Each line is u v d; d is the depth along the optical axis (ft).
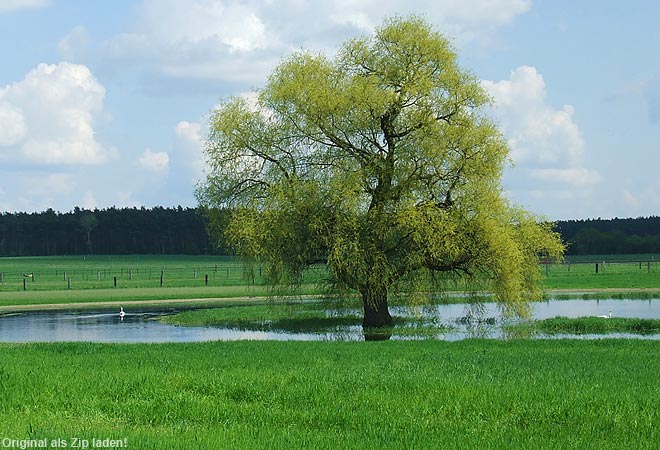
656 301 237.66
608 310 209.67
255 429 58.54
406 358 99.96
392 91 159.43
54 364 93.45
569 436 56.24
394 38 160.25
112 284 339.16
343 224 157.89
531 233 164.04
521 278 163.22
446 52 159.43
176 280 366.84
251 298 261.24
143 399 70.03
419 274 172.14
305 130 161.58
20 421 60.59
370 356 102.78
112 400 69.82
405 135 161.89
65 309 230.27
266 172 167.94
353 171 157.58
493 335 156.97
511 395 69.31
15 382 75.97
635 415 62.08
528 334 157.89
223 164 172.45
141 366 90.79
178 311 219.82
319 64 164.76
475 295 175.83
